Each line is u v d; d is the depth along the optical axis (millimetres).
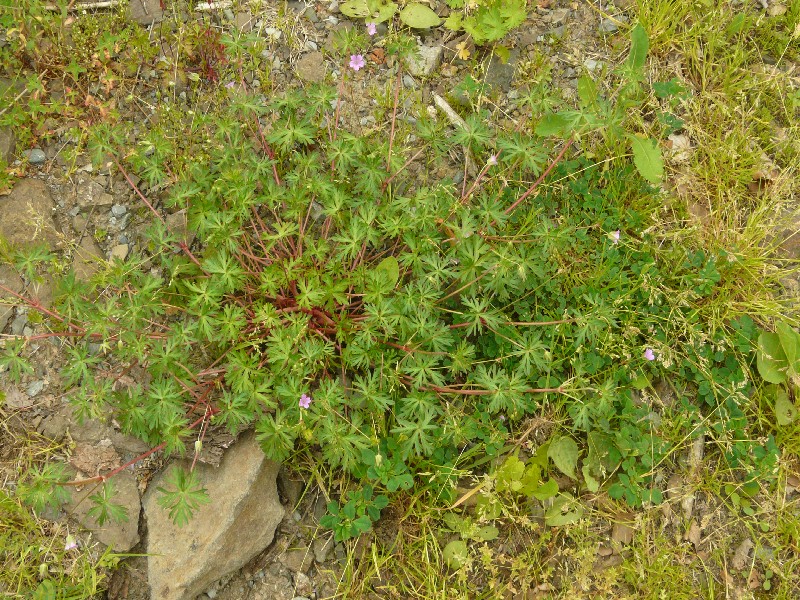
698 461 641
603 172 710
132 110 723
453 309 662
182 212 680
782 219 722
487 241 660
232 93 724
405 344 588
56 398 616
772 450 636
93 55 723
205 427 591
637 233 704
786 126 770
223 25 769
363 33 785
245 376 559
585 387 618
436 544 595
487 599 593
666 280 689
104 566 569
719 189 726
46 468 539
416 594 586
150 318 636
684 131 763
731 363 665
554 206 707
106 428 611
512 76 773
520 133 701
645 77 777
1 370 623
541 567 604
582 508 620
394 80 764
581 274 681
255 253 672
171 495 521
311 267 625
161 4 762
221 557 568
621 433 622
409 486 573
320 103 661
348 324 594
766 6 810
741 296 698
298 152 706
